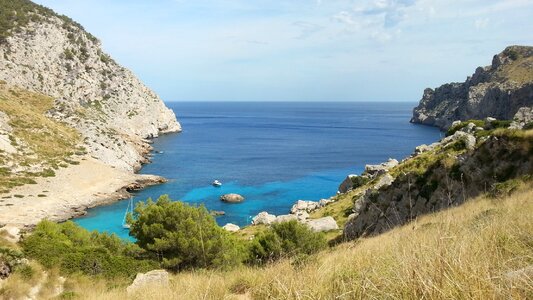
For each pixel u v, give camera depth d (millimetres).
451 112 198875
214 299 6840
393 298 3221
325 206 51938
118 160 91125
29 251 20375
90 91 147500
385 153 125312
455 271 3203
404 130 199750
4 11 140875
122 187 73688
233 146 140750
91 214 60656
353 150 131625
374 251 6332
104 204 65562
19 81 125188
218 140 158500
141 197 71125
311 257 7160
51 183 66312
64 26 160000
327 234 34750
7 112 85500
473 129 41406
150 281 12648
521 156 22328
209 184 82312
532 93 140250
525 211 7617
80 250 21656
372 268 4422
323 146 141750
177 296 7586
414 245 4777
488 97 162875
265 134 183750
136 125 155375
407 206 26281
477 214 9133
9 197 57688
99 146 92562
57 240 22547
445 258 3453
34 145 78375
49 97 122875
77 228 28750
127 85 167500
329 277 4859
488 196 19703
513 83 155375
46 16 155625
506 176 22484
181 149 131750
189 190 77000
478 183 23484
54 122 99875
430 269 3385
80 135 98000
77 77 145875
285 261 7727
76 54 155125
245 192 76375
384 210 27484
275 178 89125
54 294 18000
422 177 26781
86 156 84750
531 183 18422
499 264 3500
